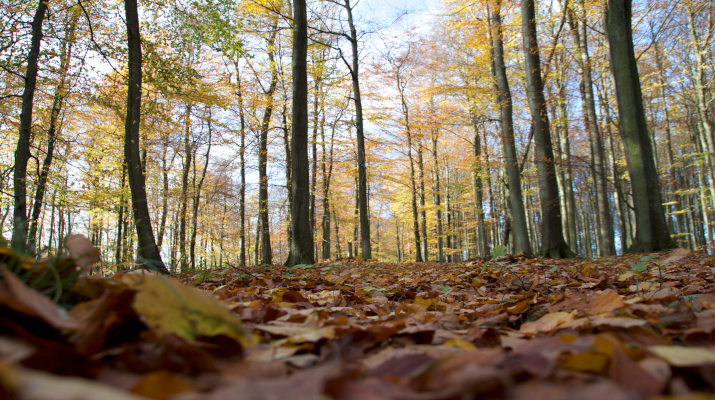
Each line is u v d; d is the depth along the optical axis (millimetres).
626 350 886
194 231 20719
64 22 10641
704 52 21812
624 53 10578
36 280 1170
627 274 3438
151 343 967
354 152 23078
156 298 998
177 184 20438
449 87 17484
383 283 4527
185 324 986
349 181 30141
